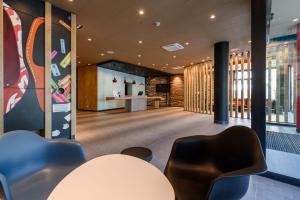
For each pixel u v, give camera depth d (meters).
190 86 11.61
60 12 4.07
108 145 3.90
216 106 6.84
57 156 1.82
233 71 8.67
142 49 7.66
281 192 2.11
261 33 2.59
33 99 3.57
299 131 5.23
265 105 2.55
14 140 1.54
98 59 9.84
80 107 12.12
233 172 1.15
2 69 3.12
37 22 3.64
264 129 2.53
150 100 17.16
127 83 14.46
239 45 7.05
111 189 1.03
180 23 4.93
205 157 1.80
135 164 1.37
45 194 1.36
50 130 3.81
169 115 9.30
